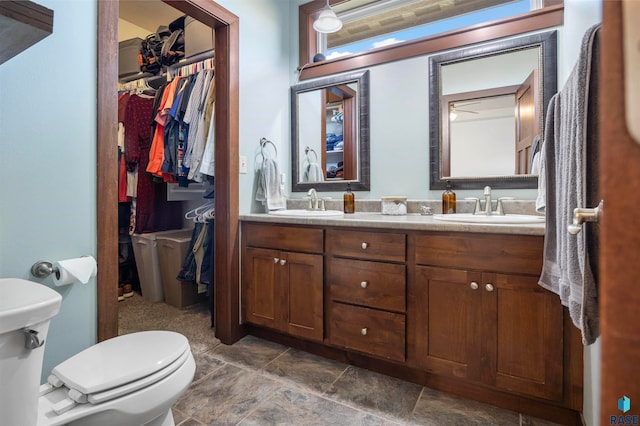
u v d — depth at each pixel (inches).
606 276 9.3
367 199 87.2
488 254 52.5
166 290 107.8
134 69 123.0
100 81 49.8
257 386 61.1
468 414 53.3
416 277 58.5
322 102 94.7
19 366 28.6
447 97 77.5
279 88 96.2
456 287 55.2
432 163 78.8
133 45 122.8
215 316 81.8
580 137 29.7
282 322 74.5
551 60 66.9
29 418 29.7
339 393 59.1
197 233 99.3
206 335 84.1
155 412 38.4
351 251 65.1
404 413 53.6
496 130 72.6
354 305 64.8
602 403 9.2
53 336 45.1
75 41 47.3
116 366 38.0
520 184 69.8
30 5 26.9
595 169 28.0
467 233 54.0
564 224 36.3
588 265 28.5
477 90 74.5
